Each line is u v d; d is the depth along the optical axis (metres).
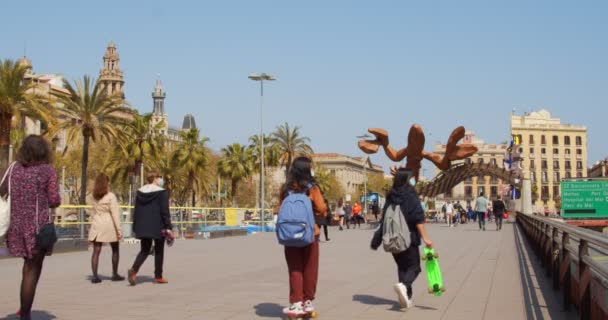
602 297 6.28
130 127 53.72
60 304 9.02
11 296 9.90
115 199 11.83
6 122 32.84
